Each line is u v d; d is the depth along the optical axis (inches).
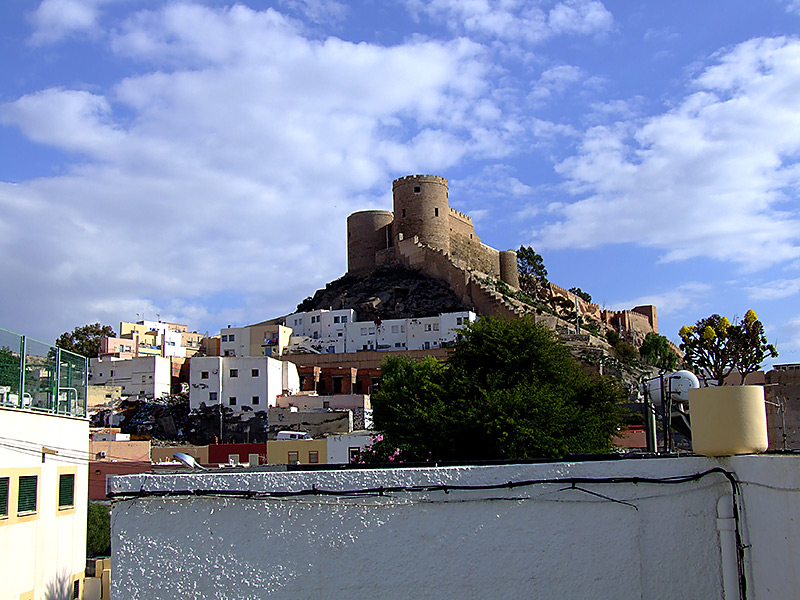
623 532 294.2
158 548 289.3
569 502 295.1
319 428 2694.4
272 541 289.7
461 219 4960.6
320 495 292.4
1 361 824.3
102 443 1900.8
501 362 1348.4
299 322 4210.1
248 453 2121.1
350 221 5012.3
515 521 293.3
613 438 1326.3
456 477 295.1
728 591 288.4
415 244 4557.1
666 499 296.5
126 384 3361.2
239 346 3961.6
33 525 842.8
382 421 1392.7
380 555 289.6
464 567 289.6
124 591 286.4
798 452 331.0
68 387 989.2
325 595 287.0
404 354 3518.7
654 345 4370.1
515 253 5206.7
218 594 286.0
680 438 927.7
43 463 876.6
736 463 293.9
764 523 277.4
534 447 1114.7
